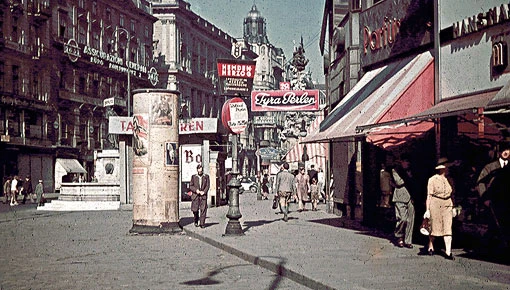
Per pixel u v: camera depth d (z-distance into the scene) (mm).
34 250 14180
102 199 33656
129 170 33062
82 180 58562
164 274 10422
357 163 19547
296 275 9617
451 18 13047
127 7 70562
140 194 18266
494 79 11508
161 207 18250
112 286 9203
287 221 21312
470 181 12406
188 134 33250
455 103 11727
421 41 14656
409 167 14711
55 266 11477
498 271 9602
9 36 52656
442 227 11117
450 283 8508
